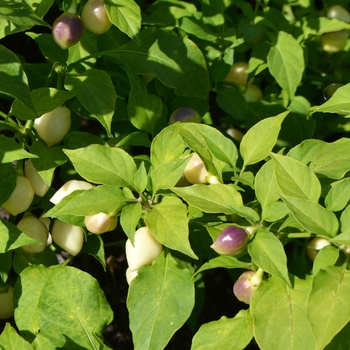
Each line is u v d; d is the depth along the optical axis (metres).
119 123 0.52
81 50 0.50
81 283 0.40
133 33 0.42
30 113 0.41
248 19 0.57
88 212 0.36
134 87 0.46
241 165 0.48
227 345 0.37
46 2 0.42
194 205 0.36
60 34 0.43
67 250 0.43
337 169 0.39
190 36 0.57
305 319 0.34
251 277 0.36
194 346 0.37
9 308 0.45
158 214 0.36
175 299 0.38
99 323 0.40
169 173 0.37
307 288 0.35
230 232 0.35
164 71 0.48
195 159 0.40
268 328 0.34
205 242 0.43
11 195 0.41
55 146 0.46
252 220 0.36
